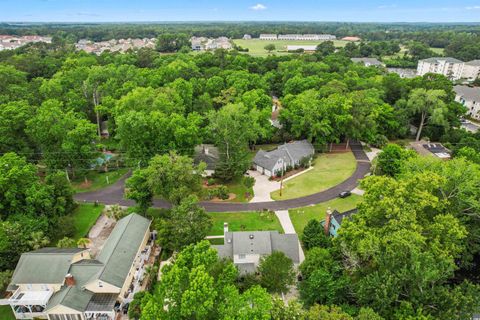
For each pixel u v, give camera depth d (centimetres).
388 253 3291
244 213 5653
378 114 8431
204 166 5509
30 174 4912
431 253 3278
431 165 4581
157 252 4672
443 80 10131
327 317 2795
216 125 6444
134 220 4703
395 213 3453
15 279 3672
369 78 11038
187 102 8906
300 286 3759
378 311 3019
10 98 8200
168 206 5772
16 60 12125
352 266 3866
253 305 2644
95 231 5147
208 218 4494
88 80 9069
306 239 4659
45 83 8750
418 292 3048
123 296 3775
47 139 6203
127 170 7112
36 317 3600
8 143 6359
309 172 7175
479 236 4031
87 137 6297
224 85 10625
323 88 9169
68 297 3506
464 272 4256
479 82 13200
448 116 8838
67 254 3912
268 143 8644
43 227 4562
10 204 4719
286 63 13188
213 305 2625
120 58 13175
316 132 7844
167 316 2606
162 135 6394
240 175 6925
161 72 10494
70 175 6731
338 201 6034
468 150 6506
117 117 6512
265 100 8888
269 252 4206
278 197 6175
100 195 6162
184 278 2738
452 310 2877
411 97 8656
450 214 3741
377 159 6750
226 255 4275
